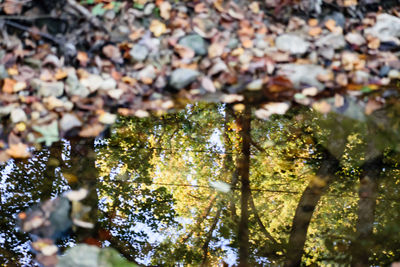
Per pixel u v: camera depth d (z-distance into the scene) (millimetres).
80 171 2541
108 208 2568
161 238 2584
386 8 2727
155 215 2627
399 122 2586
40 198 2479
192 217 2650
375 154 2617
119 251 2486
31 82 2562
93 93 2578
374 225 2561
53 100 2553
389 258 2490
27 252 2381
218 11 2689
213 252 2568
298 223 2607
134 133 2668
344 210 2621
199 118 2738
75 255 2361
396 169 2631
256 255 2562
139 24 2668
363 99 2598
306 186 2688
